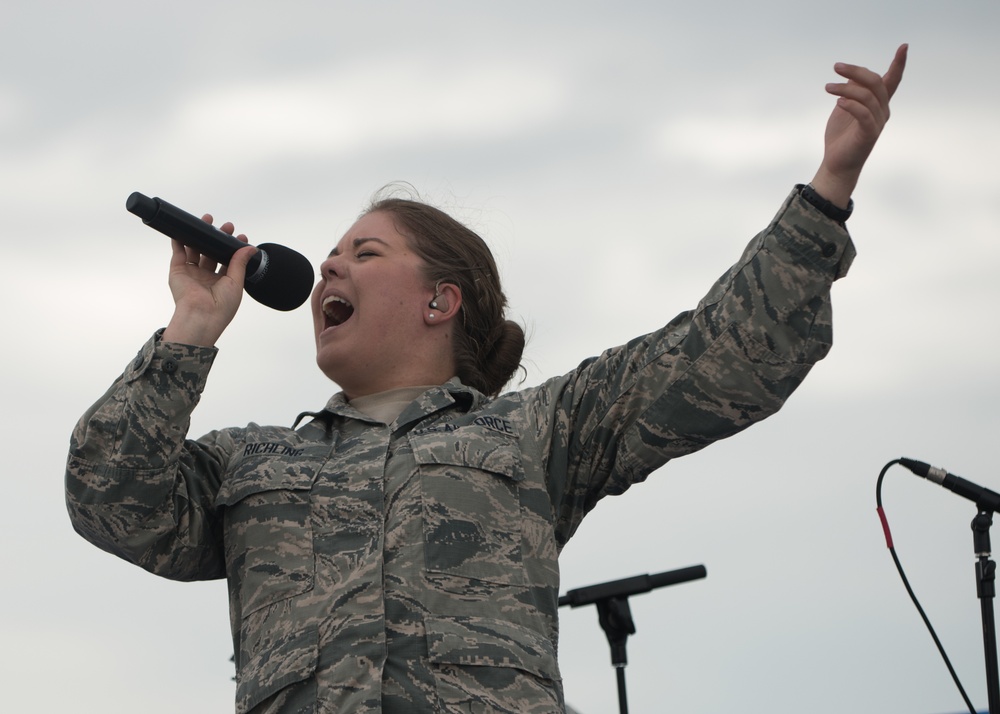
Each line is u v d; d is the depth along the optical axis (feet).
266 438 26.05
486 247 29.63
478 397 26.50
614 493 25.71
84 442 24.48
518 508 24.06
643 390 24.70
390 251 28.12
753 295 23.63
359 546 23.27
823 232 23.53
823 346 23.82
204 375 25.03
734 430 24.44
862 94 23.08
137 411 24.44
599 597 36.70
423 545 23.09
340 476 24.25
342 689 21.86
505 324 29.53
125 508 24.39
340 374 27.55
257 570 23.77
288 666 22.38
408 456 24.27
